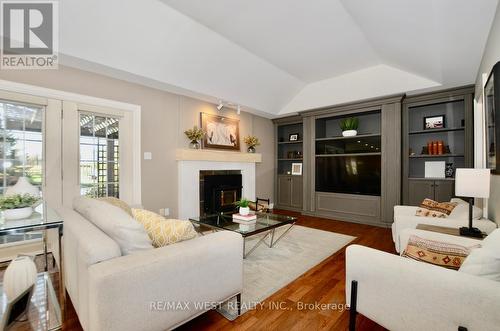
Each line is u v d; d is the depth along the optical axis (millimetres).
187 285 1400
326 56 3744
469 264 1157
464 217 2299
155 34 2854
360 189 4652
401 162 4238
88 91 3113
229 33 3115
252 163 5277
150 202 3744
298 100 5293
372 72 4184
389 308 1264
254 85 4461
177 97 4121
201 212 4402
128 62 3029
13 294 1511
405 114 4258
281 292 2045
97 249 1208
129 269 1173
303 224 4469
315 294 2014
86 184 3172
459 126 4035
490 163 2160
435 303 1104
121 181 3502
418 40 2473
